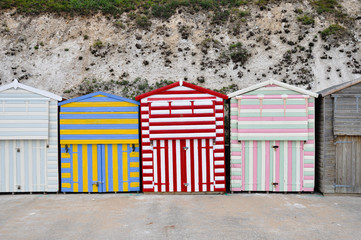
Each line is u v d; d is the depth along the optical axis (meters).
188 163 7.29
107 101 7.35
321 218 5.66
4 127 7.24
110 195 7.34
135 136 7.33
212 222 5.43
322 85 12.23
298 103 7.14
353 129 7.06
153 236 4.78
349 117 7.07
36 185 7.40
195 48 13.59
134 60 13.16
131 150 7.43
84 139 7.32
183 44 13.77
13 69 12.97
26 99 7.25
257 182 7.36
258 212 6.02
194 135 7.16
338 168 7.17
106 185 7.43
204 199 6.95
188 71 12.70
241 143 7.33
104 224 5.35
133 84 12.23
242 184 7.39
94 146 7.42
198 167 7.30
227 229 5.08
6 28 14.43
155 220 5.55
